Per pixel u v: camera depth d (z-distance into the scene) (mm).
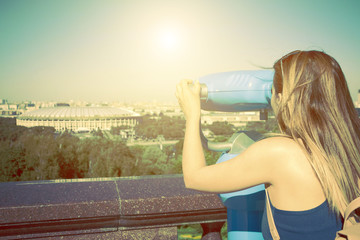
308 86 604
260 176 588
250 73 808
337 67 623
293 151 583
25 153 47281
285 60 658
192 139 649
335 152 571
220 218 973
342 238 520
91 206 860
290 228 576
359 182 588
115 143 53000
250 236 814
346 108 608
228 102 818
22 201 863
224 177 591
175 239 935
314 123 588
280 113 646
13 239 836
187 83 716
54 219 843
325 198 563
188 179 622
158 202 900
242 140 845
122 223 898
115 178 1169
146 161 52594
